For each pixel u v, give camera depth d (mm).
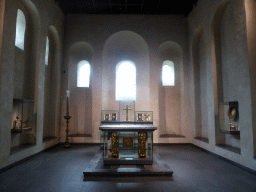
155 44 8953
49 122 8188
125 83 9445
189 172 4734
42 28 6723
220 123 6523
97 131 8508
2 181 4059
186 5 8391
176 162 5668
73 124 8953
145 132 5055
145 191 3619
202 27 7746
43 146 6934
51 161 5707
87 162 5605
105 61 9227
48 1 7203
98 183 3998
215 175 4508
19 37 6113
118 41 9438
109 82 9242
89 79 9328
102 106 8664
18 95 5918
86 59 9398
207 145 6996
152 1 8172
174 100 9227
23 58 6184
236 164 5227
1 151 4578
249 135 4730
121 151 5039
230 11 6109
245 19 4883
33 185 3867
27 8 6250
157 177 4359
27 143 6363
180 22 9109
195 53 8508
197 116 8258
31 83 6418
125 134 5074
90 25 9039
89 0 8039
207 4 7016
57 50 8461
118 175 4422
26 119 6312
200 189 3711
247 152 4801
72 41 8945
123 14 9109
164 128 9086
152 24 9078
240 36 5078
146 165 4949
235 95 5906
